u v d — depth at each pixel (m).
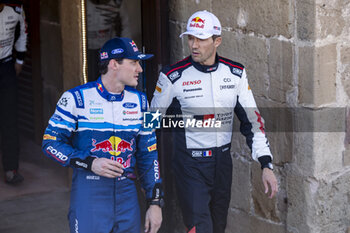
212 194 6.21
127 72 4.91
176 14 6.97
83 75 7.68
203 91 5.92
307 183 5.98
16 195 8.59
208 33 5.70
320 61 5.76
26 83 10.66
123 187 5.09
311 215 6.02
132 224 5.18
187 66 5.95
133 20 7.36
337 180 6.10
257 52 6.28
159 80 6.01
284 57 6.00
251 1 6.23
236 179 6.81
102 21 7.57
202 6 6.74
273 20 6.03
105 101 4.99
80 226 5.06
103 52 4.95
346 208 6.23
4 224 7.58
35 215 7.88
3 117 8.73
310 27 5.70
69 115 4.95
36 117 10.35
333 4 5.74
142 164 5.30
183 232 7.32
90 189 5.01
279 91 6.11
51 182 9.12
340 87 5.95
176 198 7.32
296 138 6.02
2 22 8.38
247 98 6.07
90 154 4.98
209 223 6.12
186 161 6.05
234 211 6.92
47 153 4.98
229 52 6.60
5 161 8.86
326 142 5.95
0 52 8.50
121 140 5.04
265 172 5.80
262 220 6.59
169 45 7.11
